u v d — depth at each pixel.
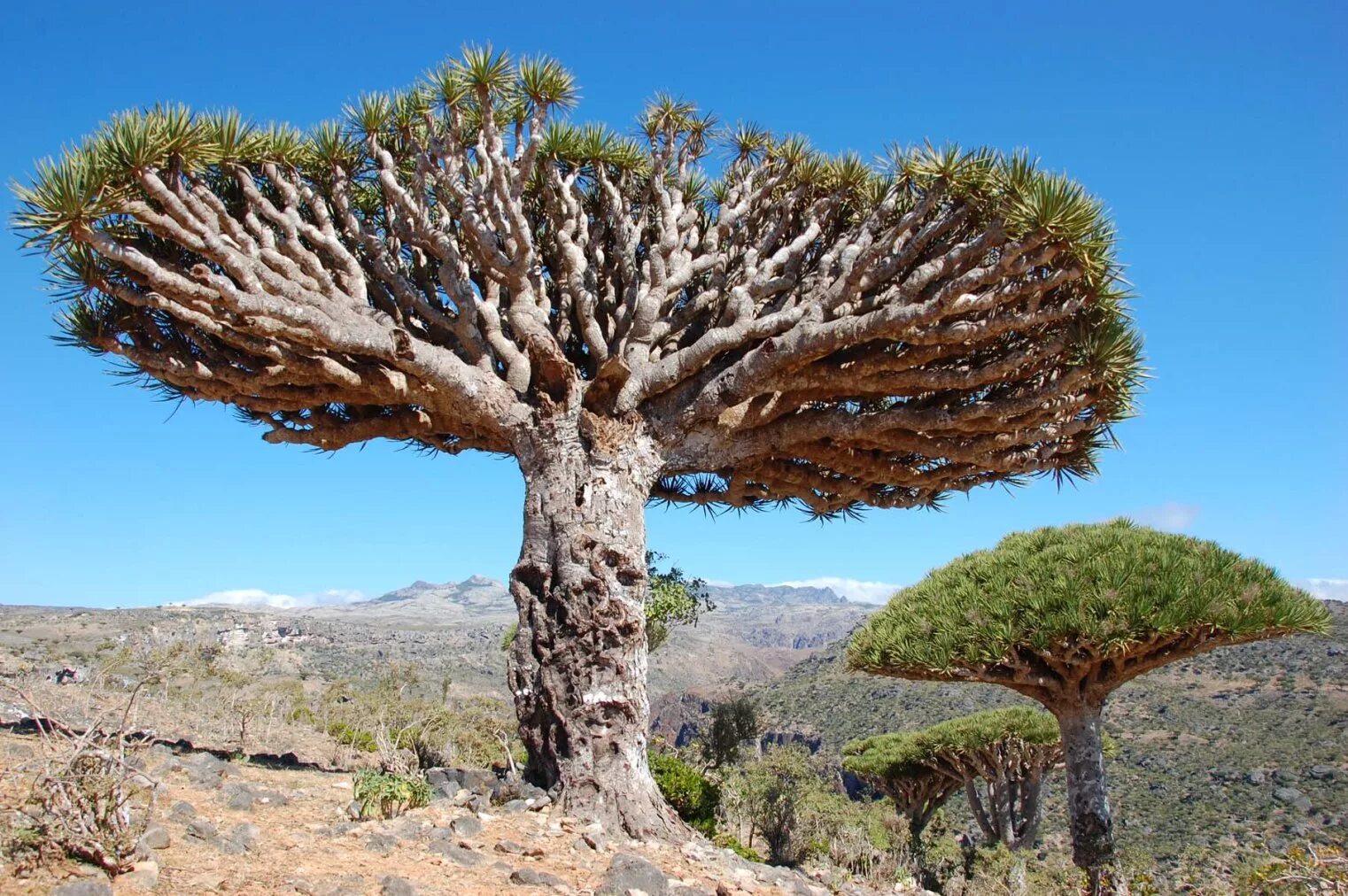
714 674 106.56
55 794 3.79
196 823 4.46
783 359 7.40
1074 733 12.38
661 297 7.85
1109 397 7.54
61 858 3.68
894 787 24.80
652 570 13.09
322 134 8.57
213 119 7.77
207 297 6.55
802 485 9.46
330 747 11.44
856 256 7.57
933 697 38.88
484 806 6.39
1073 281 6.88
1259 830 21.45
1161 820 23.39
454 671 52.50
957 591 13.25
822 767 26.14
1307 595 12.22
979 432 7.85
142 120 6.58
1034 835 21.12
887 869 12.98
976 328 6.93
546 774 6.89
